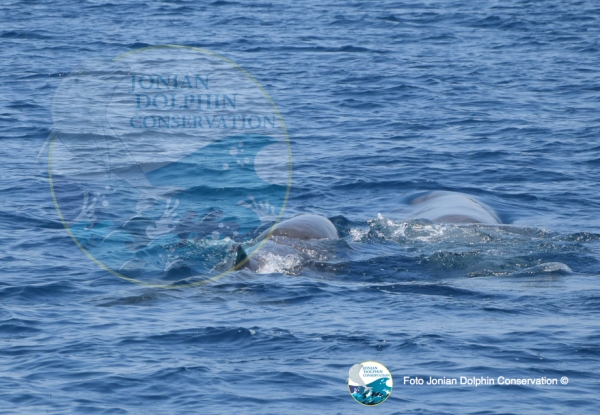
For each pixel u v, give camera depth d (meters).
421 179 57.56
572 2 159.62
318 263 40.28
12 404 25.03
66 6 142.00
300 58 106.19
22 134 64.69
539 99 85.56
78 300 34.34
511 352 29.36
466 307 34.75
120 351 29.06
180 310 33.47
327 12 147.25
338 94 86.44
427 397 25.95
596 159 63.44
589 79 95.94
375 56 109.81
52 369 27.45
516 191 55.75
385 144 67.06
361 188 55.28
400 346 29.81
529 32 130.88
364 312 33.84
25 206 47.28
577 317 33.44
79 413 24.59
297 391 26.22
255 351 29.36
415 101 84.25
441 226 46.59
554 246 44.19
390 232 46.03
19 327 31.08
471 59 109.12
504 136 70.31
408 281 38.81
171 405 25.22
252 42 115.62
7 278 36.38
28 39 110.88
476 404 25.50
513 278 39.62
